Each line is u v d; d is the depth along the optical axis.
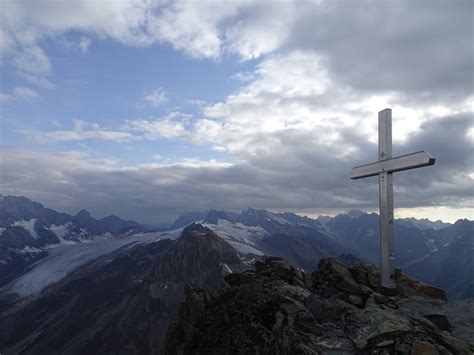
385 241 17.45
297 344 13.29
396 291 17.33
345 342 13.18
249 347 14.92
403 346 11.93
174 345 19.47
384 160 17.72
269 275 20.44
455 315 16.08
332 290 17.70
